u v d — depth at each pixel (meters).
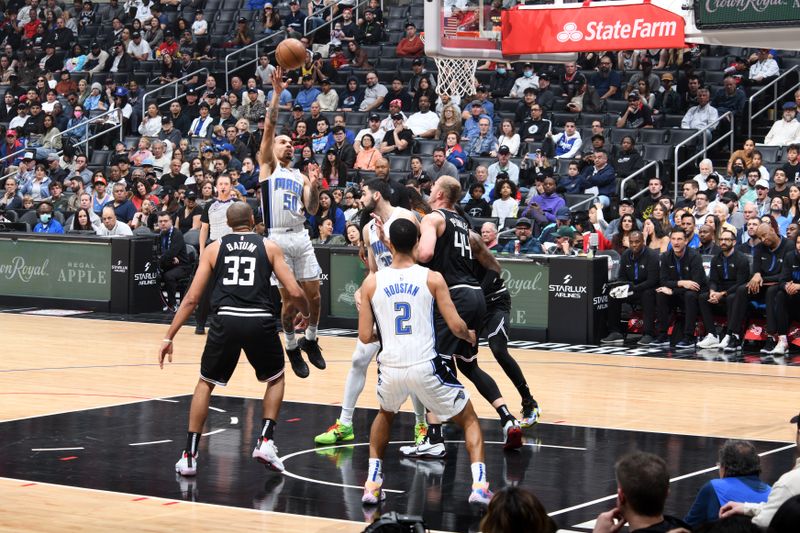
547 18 11.70
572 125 21.09
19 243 19.66
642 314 16.36
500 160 20.28
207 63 27.55
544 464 9.22
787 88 22.06
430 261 9.18
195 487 8.45
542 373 13.59
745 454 6.16
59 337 16.33
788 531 4.12
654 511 4.86
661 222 17.00
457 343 9.10
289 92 25.02
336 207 18.77
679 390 12.47
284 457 9.43
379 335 7.84
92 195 21.67
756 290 14.99
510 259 16.33
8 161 26.09
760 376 13.35
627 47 11.05
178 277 18.83
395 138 22.02
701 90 21.17
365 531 5.17
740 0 8.58
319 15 28.12
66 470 8.93
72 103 27.27
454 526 7.48
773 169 19.56
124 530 7.32
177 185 22.45
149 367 13.88
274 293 17.59
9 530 7.30
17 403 11.64
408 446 9.81
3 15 31.83
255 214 17.20
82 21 30.98
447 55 14.57
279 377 8.89
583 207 18.78
